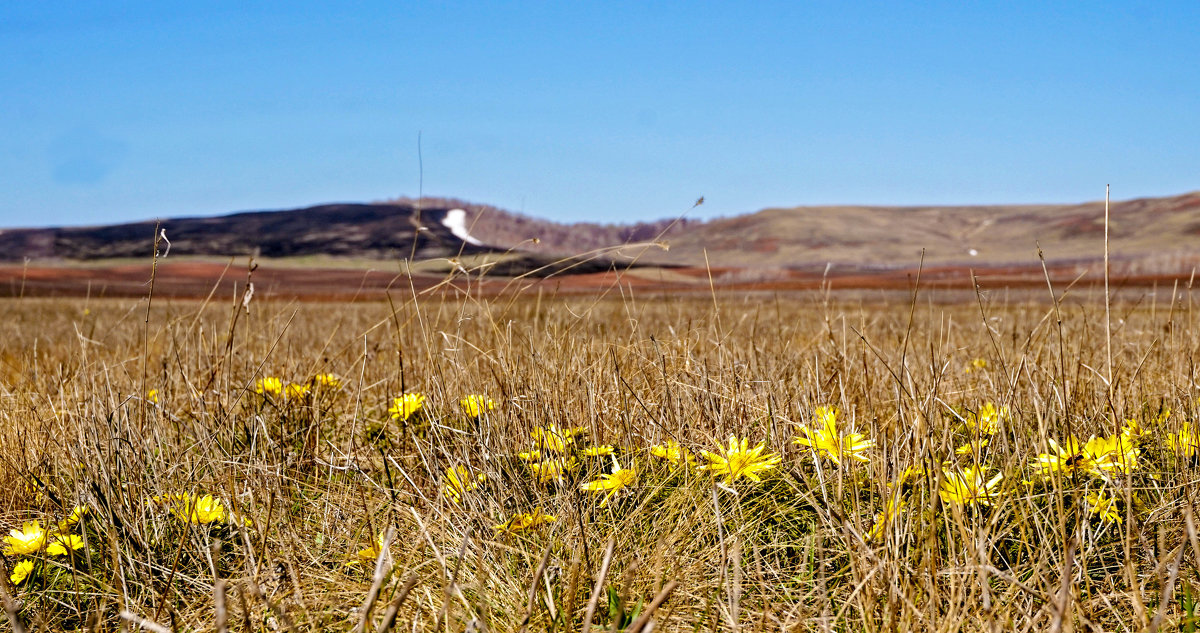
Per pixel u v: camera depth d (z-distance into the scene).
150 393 3.35
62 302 16.86
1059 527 1.93
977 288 2.74
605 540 2.18
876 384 3.54
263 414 3.43
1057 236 132.38
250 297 3.30
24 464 2.71
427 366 3.52
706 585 1.95
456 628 1.75
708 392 3.14
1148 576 1.81
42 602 2.05
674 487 2.54
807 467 2.56
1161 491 2.23
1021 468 2.30
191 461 2.96
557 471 2.51
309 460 2.87
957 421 2.88
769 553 2.13
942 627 1.62
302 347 5.48
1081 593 1.79
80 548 2.26
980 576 1.67
